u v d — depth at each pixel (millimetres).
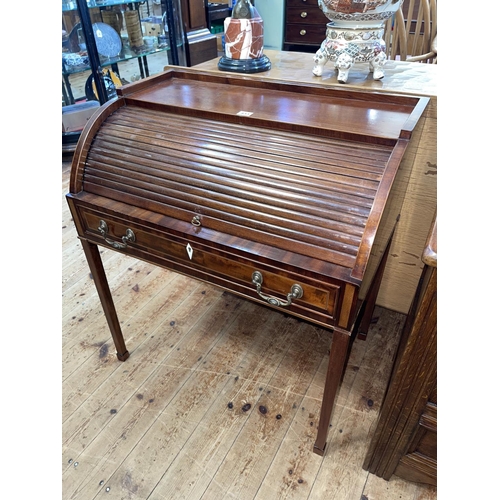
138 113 1271
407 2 2812
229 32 1475
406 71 1466
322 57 1373
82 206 1230
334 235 910
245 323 1831
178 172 1092
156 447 1353
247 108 1207
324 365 1634
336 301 924
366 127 1062
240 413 1453
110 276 2111
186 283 2070
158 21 3273
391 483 1244
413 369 953
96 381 1572
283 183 983
